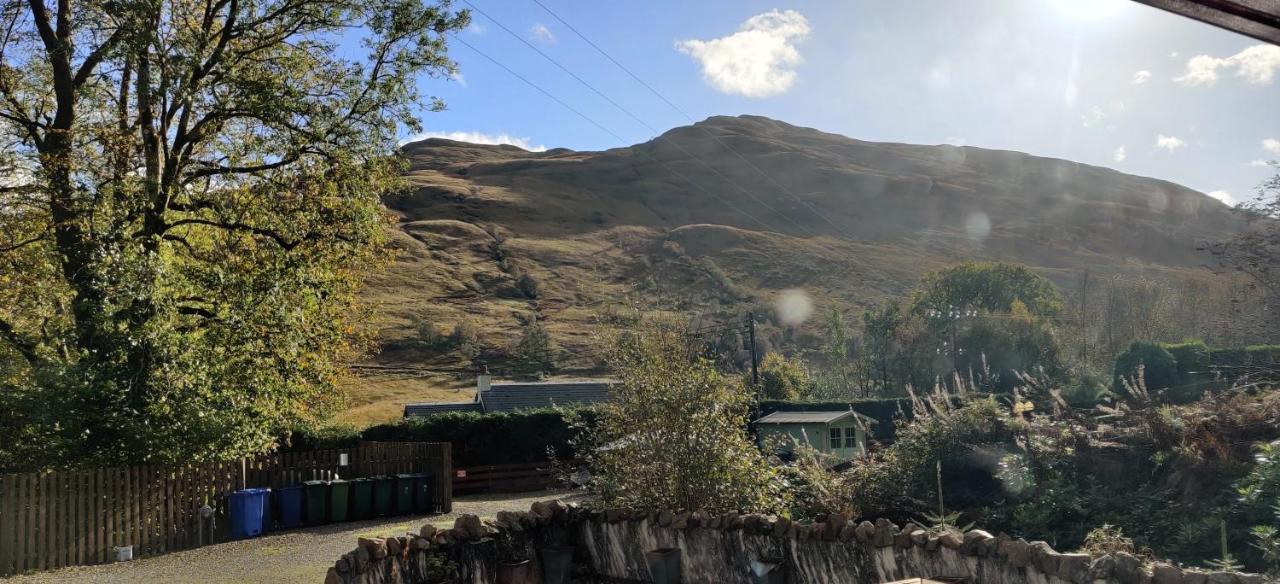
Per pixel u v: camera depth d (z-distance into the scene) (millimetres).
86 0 19281
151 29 19250
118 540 15992
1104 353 42719
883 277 114062
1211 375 20953
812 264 117938
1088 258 123812
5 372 16734
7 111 20109
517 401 42031
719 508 9633
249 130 22672
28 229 19297
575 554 9953
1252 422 10070
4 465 15930
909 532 7250
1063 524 9891
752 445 10375
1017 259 126250
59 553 15055
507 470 29266
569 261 122250
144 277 17969
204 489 17891
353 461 22281
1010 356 46969
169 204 21391
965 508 10945
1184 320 43500
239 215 21625
